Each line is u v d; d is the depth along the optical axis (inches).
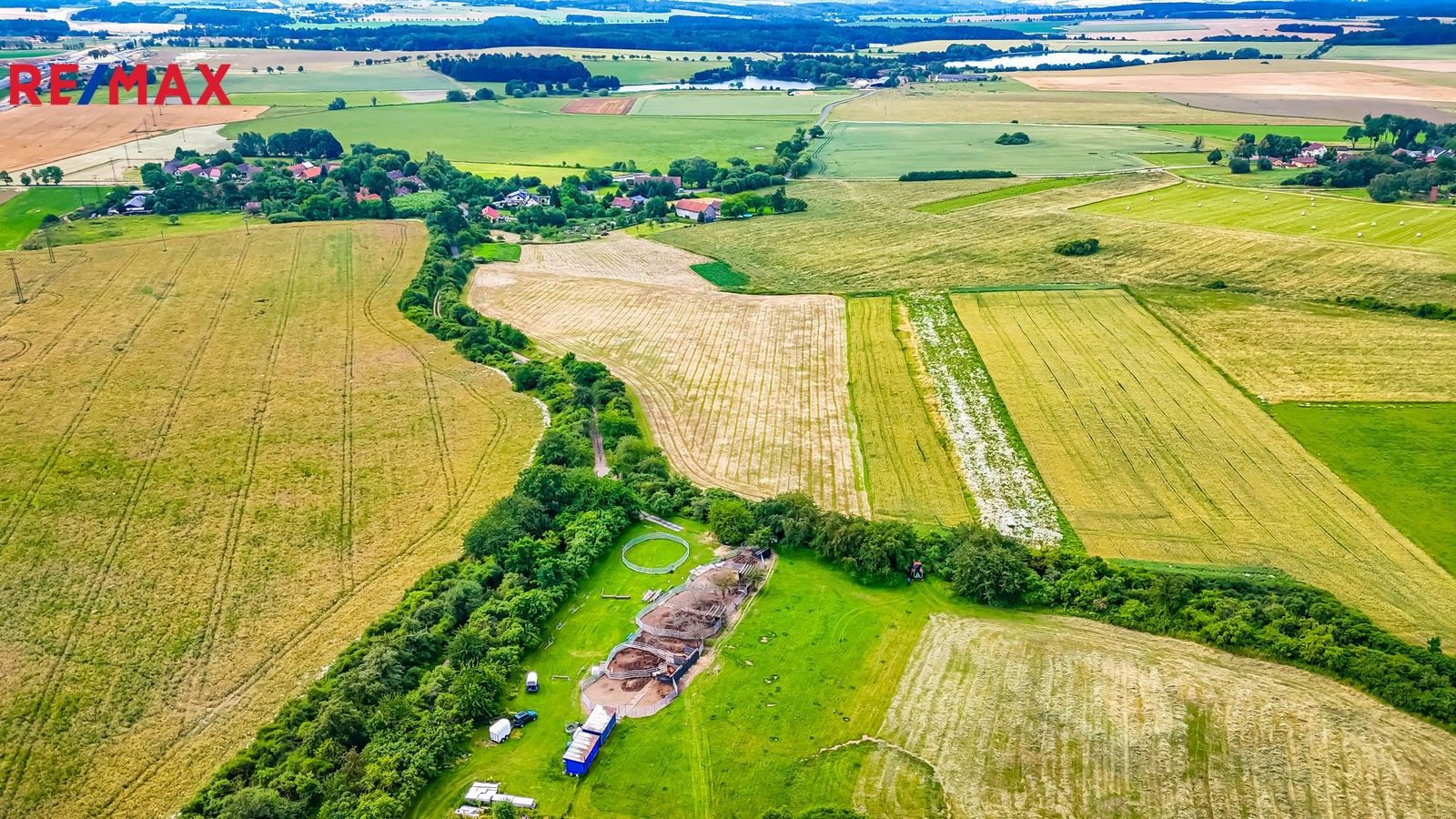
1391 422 3494.1
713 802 1939.0
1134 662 2321.6
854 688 2257.6
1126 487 3127.5
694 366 4212.6
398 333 4488.2
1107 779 1984.5
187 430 3457.2
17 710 2138.3
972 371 4072.3
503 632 2361.0
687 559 2765.7
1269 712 2143.2
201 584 2588.6
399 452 3341.5
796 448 3449.8
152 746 2047.2
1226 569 2672.2
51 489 3038.9
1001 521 2942.9
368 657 2223.2
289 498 3031.5
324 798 1898.4
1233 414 3602.4
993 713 2166.6
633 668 2297.0
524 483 2955.2
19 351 4106.8
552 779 1988.2
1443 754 2011.6
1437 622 2442.2
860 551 2682.1
